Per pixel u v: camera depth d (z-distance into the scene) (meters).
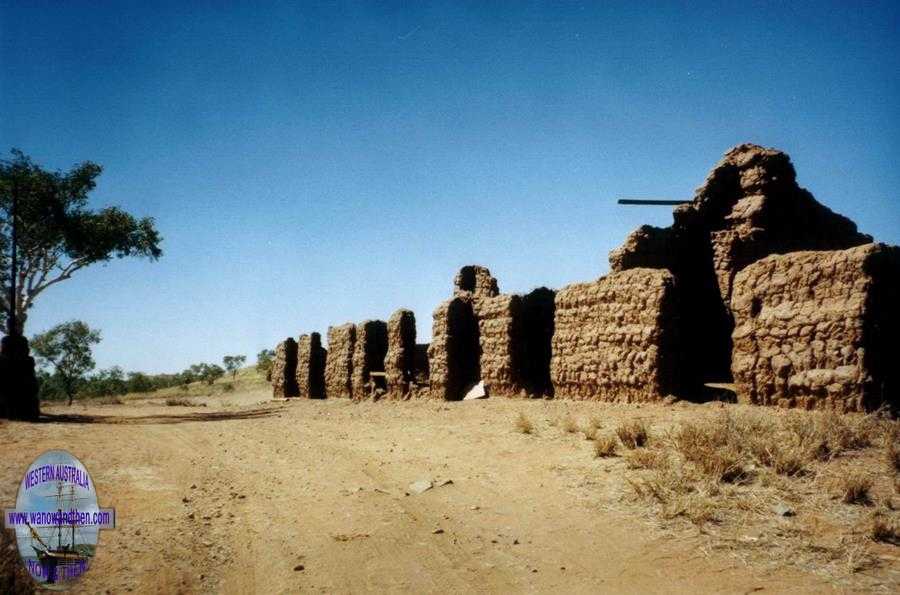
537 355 21.44
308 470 11.15
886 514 6.38
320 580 5.75
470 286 27.25
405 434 15.53
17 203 25.17
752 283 13.62
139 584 5.45
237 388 63.41
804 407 11.87
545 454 10.91
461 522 7.49
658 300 14.99
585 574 5.69
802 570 5.37
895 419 10.31
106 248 28.84
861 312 11.12
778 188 18.53
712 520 6.66
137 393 75.56
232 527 7.46
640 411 13.99
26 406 21.05
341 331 33.66
